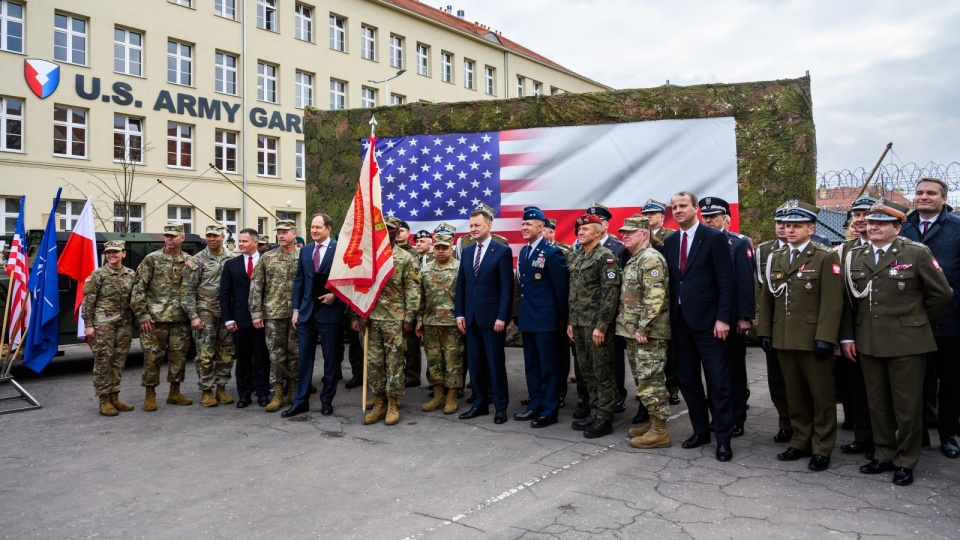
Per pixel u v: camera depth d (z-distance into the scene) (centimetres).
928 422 526
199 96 2345
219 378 667
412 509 371
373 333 577
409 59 3125
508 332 965
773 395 497
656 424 486
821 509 359
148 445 514
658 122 895
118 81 2138
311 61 2700
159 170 2239
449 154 975
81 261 723
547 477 422
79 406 661
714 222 545
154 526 354
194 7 2334
